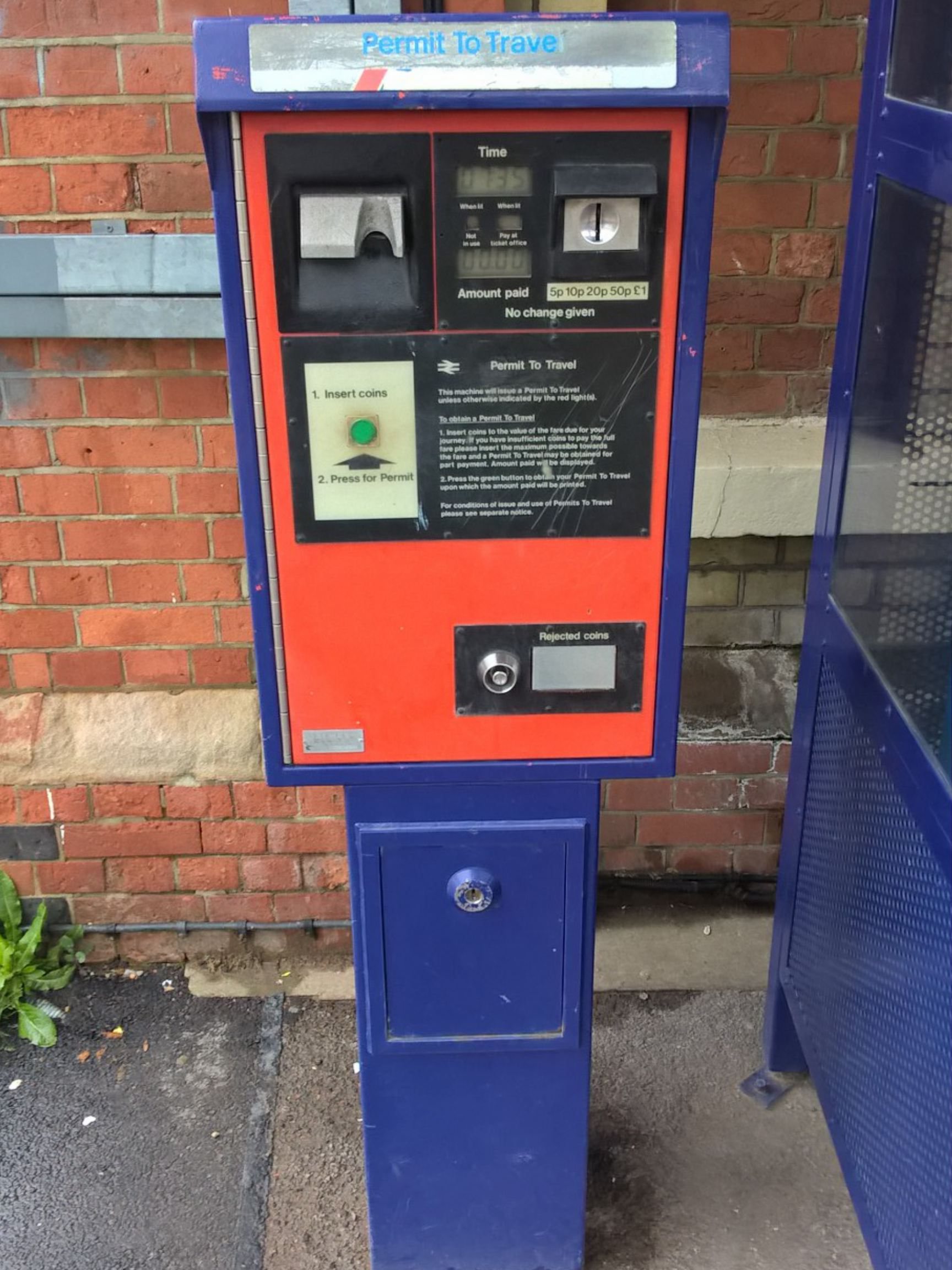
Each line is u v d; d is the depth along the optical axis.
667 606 1.71
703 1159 2.40
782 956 2.47
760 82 2.55
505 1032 1.94
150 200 2.39
